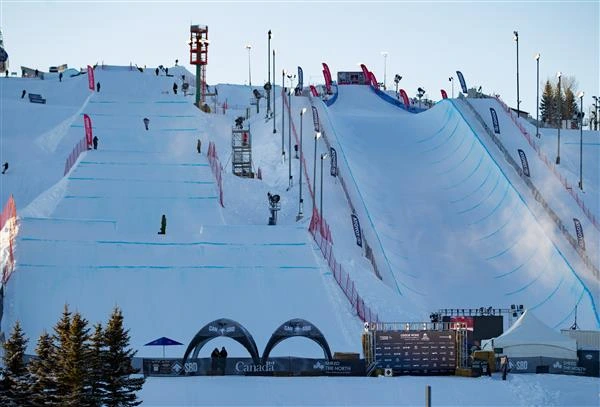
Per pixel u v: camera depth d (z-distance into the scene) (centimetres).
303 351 10756
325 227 13600
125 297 11444
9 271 11481
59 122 19875
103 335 7838
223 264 12188
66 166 16075
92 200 14325
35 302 11138
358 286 12444
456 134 18000
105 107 18750
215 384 8906
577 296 13162
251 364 9331
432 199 16075
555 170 16862
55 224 12331
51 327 10712
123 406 7756
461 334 9906
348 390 8962
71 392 7494
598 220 15738
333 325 11338
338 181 16125
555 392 9162
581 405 8888
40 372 7619
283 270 12225
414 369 9806
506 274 14012
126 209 14250
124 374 7800
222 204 14838
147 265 11988
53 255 11869
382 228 14862
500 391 9144
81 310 11125
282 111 18900
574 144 19075
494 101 19188
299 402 8712
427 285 13662
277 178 16500
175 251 12269
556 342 10069
